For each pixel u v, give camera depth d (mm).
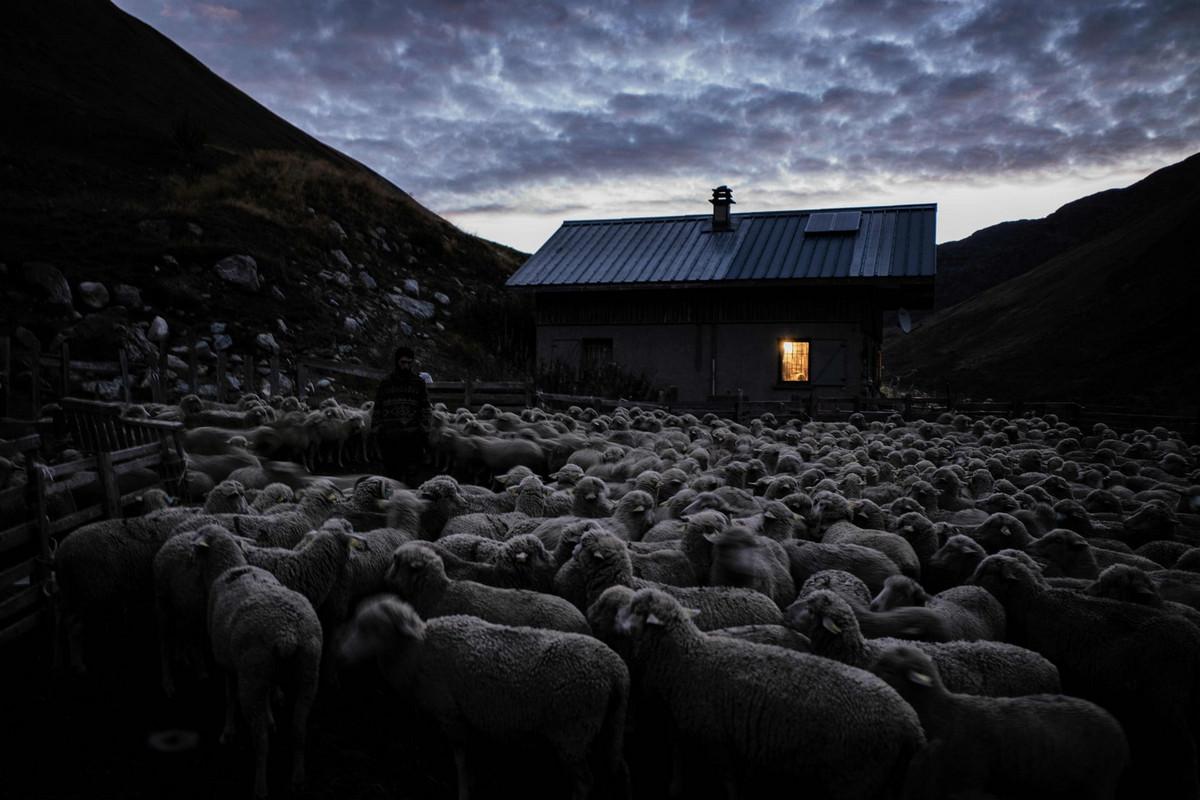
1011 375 66312
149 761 4742
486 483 13430
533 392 21047
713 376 26312
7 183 27844
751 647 4504
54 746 4832
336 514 6988
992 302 102688
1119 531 8148
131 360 18969
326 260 30781
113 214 26922
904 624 5270
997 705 4230
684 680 4504
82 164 32500
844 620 4551
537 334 28047
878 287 26172
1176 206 100188
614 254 28547
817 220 28109
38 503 6285
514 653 4406
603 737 4531
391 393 9781
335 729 5254
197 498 9172
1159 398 48406
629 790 4535
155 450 8617
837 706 3996
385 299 30781
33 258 21547
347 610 5977
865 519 7695
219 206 30625
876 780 3986
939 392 65438
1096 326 73125
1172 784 5105
